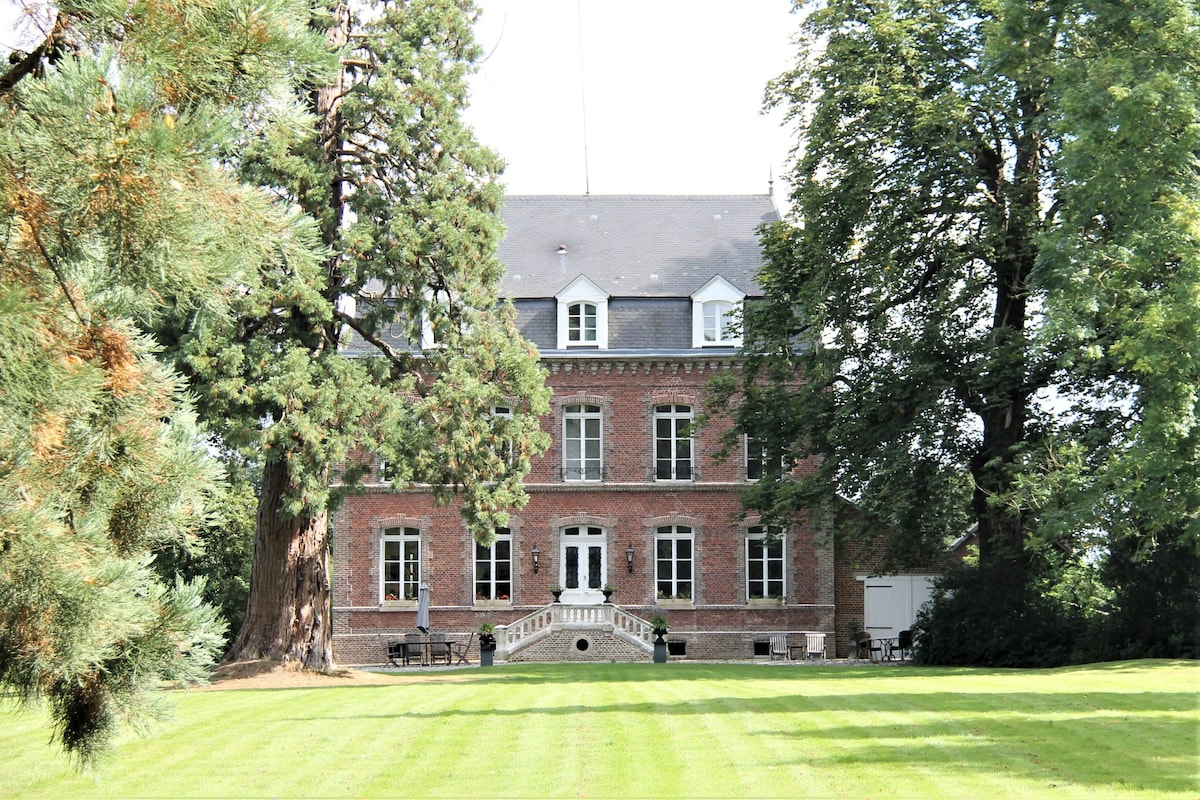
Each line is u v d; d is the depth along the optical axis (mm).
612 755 13992
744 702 18422
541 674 30438
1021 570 32938
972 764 12984
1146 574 30125
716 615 44500
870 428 32562
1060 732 14922
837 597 45625
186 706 20359
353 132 29297
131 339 6711
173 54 6059
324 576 30406
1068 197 25781
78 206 5992
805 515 44719
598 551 44938
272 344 27609
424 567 44656
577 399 45094
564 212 49531
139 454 6645
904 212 30875
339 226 29188
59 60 6234
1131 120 22000
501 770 13359
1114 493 25859
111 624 6414
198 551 7016
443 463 29016
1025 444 29266
